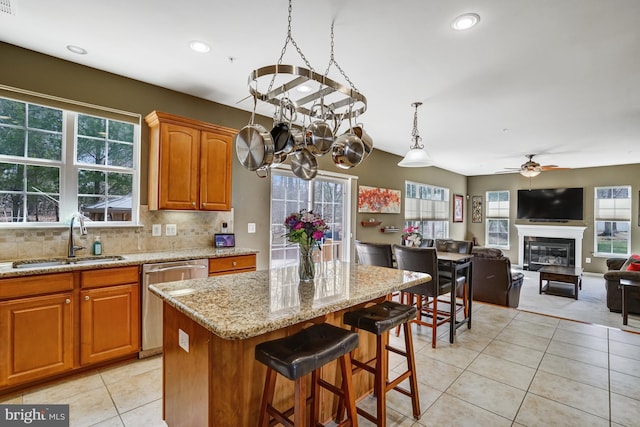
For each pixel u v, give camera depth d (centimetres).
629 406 216
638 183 704
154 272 273
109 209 303
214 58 267
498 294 459
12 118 258
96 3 198
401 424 197
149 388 230
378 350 179
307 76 169
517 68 274
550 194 805
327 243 509
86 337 242
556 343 320
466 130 466
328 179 511
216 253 312
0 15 210
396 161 653
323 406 196
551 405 217
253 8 201
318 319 188
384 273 233
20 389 223
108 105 293
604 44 233
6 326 210
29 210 265
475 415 206
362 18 208
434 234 793
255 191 403
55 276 228
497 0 188
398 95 337
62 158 279
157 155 300
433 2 191
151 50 255
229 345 152
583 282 673
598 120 411
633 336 338
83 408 207
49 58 264
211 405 145
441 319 372
